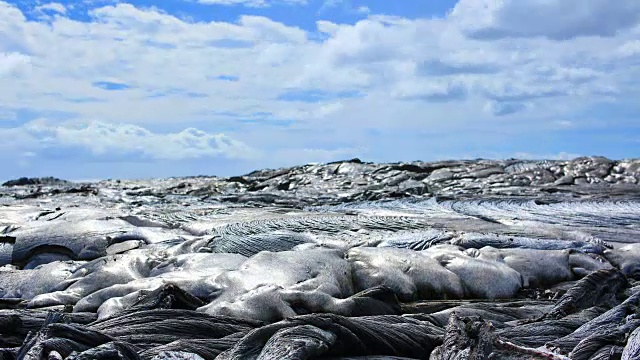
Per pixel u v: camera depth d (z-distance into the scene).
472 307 8.36
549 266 10.70
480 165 27.98
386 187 24.75
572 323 7.17
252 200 22.19
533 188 23.45
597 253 11.62
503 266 10.27
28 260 12.14
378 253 9.88
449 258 10.27
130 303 8.12
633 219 16.27
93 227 12.80
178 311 6.94
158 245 11.76
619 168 26.47
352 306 7.97
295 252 9.48
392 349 6.11
